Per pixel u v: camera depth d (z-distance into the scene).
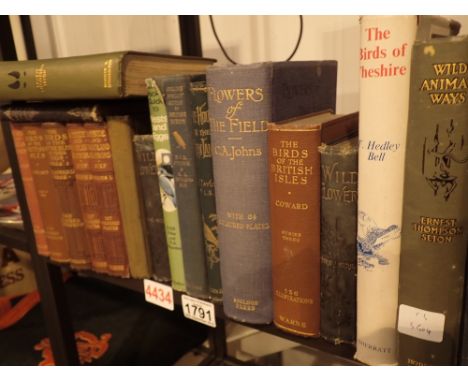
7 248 0.98
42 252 0.73
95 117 0.56
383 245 0.41
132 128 0.58
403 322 0.41
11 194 0.91
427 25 0.38
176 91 0.50
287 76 0.47
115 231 0.62
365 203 0.40
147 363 0.90
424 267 0.39
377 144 0.38
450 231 0.37
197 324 1.07
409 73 0.36
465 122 0.34
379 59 0.36
